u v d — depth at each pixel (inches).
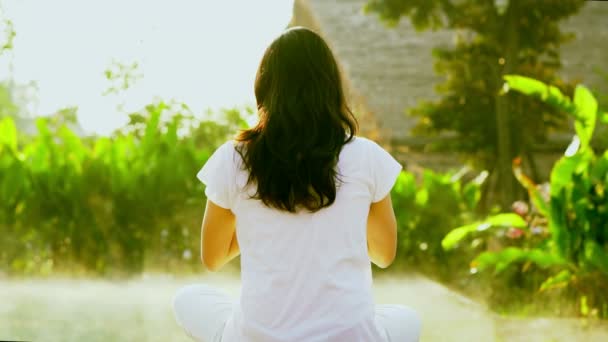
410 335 92.0
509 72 409.4
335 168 83.9
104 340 164.9
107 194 254.2
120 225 255.0
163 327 179.2
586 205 207.8
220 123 352.5
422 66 639.1
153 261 257.1
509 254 213.0
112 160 258.2
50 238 251.0
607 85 600.7
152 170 257.9
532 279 241.3
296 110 83.5
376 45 655.1
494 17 413.7
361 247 84.3
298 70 84.9
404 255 285.6
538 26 425.4
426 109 466.9
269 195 81.7
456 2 450.3
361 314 82.6
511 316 215.3
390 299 234.1
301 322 81.5
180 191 259.1
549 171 586.2
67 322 181.3
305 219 82.9
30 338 164.6
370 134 551.2
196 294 94.7
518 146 431.2
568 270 214.2
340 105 87.0
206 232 87.6
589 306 212.4
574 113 211.8
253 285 83.2
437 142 466.6
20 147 330.0
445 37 662.5
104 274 251.1
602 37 661.3
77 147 261.0
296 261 82.4
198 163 262.2
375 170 85.9
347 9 688.4
